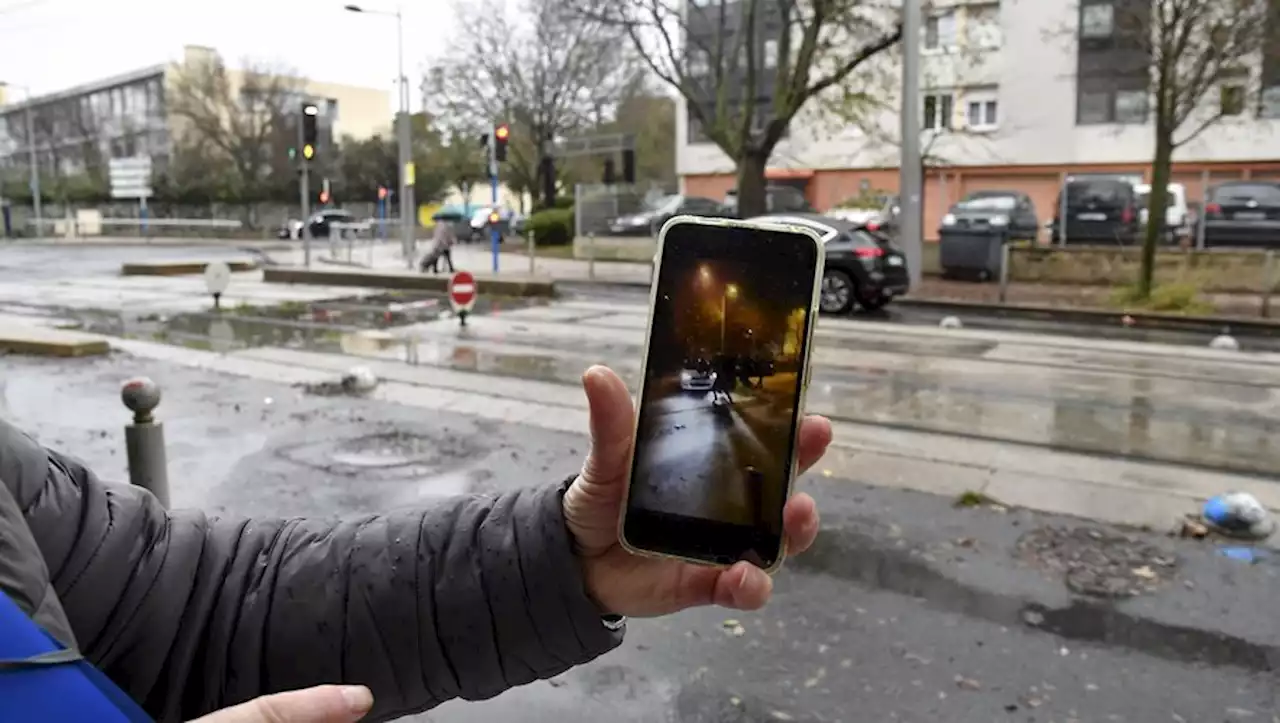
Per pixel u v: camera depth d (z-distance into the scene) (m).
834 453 6.89
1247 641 4.07
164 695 1.45
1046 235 26.41
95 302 17.83
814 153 43.06
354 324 14.34
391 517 1.57
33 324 14.04
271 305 17.12
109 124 71.31
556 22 40.59
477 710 3.63
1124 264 19.25
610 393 1.29
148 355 11.12
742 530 1.27
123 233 51.47
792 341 1.28
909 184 18.30
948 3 39.38
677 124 47.62
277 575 1.51
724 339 1.29
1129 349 12.02
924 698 3.69
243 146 59.56
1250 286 18.25
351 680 1.48
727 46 36.91
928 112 34.06
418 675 1.49
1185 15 15.50
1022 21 38.97
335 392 9.05
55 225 52.34
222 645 1.47
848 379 9.94
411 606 1.47
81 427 7.80
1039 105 39.12
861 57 21.75
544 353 11.57
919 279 18.50
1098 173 38.41
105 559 1.41
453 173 58.78
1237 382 9.80
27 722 0.85
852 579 4.72
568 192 48.38
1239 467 6.63
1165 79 15.88
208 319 15.06
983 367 10.66
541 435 7.54
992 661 3.95
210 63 58.97
